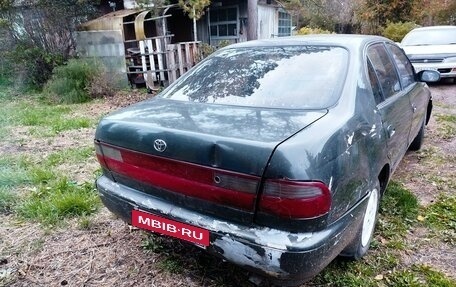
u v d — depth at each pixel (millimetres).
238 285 2172
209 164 1695
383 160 2381
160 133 1853
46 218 2914
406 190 3326
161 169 1892
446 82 9312
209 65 2719
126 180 2139
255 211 1641
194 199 1828
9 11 9016
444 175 3756
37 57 9234
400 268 2326
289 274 1631
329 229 1681
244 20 11602
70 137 5289
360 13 16016
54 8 9094
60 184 3461
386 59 2975
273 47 2654
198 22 12344
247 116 1960
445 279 2209
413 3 16078
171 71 8883
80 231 2771
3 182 3512
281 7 14453
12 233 2740
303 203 1547
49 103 8062
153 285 2193
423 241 2619
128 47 10242
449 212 2994
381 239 2639
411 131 3496
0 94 8844
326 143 1662
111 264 2391
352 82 2195
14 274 2291
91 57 9219
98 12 10406
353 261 2346
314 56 2430
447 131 5246
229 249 1736
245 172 1599
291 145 1579
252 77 2404
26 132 5566
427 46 8719
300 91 2182
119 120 2100
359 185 1929
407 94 3174
